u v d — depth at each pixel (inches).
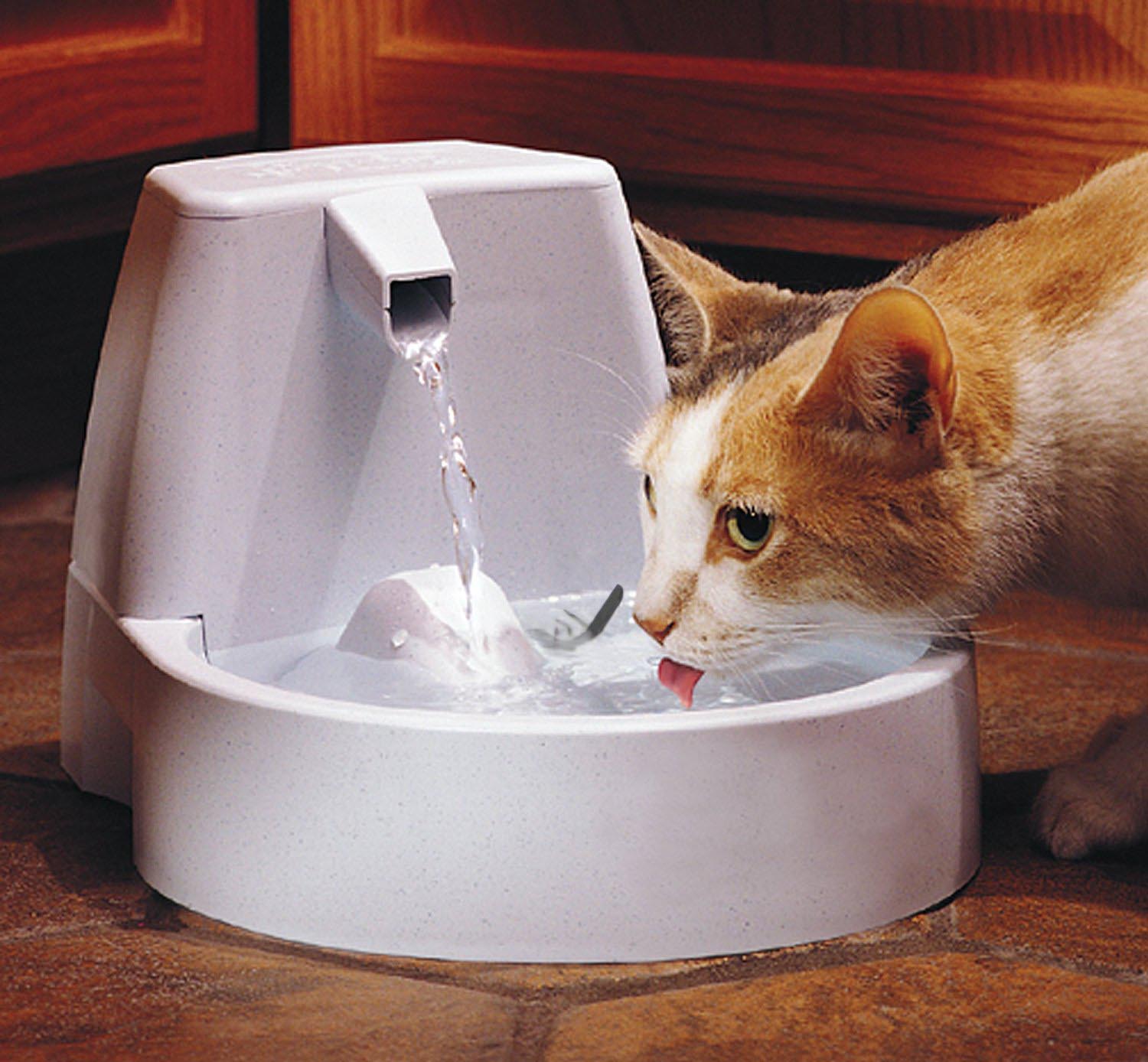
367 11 92.0
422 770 45.3
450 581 57.5
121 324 56.4
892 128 84.6
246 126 98.2
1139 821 54.5
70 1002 44.8
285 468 56.4
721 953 46.9
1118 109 80.2
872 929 48.7
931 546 51.1
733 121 87.3
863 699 47.2
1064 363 51.4
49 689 69.5
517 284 59.7
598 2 88.1
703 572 52.4
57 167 90.3
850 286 86.5
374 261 52.9
